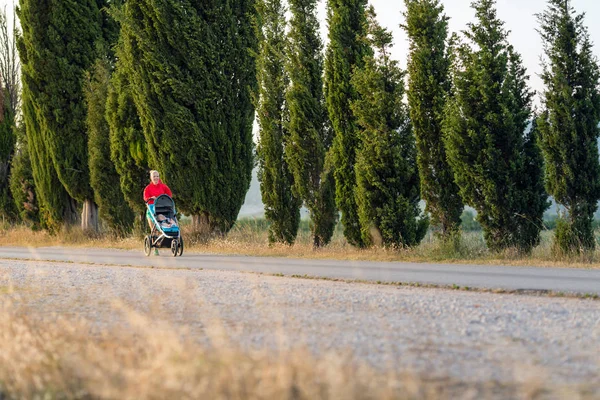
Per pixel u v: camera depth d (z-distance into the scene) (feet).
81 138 318.04
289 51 229.66
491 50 182.60
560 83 173.78
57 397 51.31
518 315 79.87
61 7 313.94
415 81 198.80
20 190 377.50
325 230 225.97
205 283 119.65
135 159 277.64
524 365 55.52
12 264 178.29
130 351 58.39
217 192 256.73
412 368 55.67
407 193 206.90
